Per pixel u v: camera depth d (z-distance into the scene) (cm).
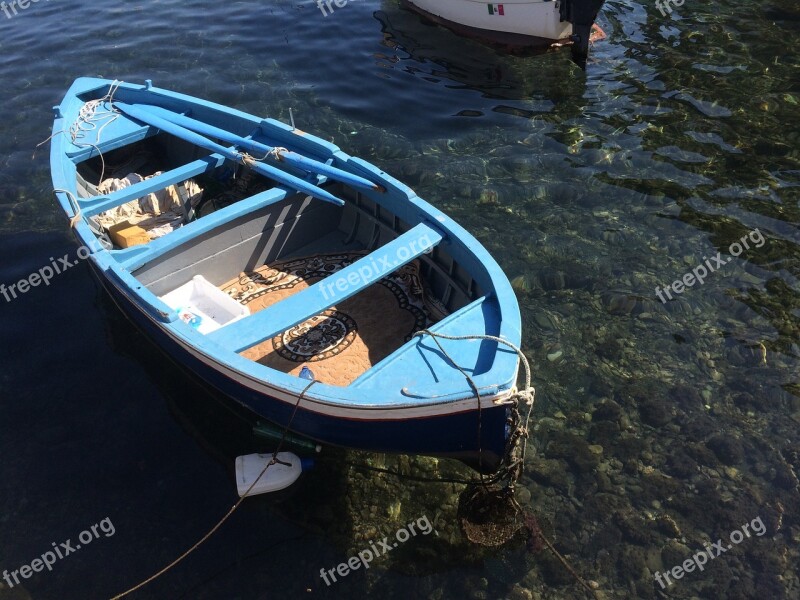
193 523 589
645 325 769
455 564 552
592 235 893
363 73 1289
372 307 742
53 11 1591
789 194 938
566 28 1275
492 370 512
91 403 700
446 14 1421
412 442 546
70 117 925
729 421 663
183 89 1248
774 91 1163
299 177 803
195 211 889
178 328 601
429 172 1015
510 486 559
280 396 554
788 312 773
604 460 632
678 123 1094
